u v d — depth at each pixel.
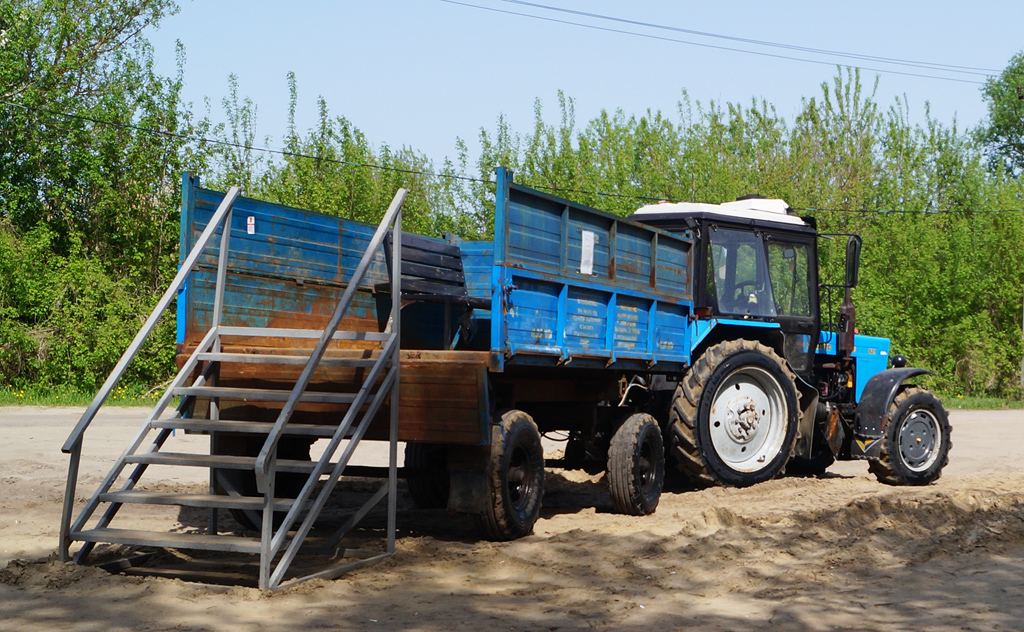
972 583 5.43
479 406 6.06
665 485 9.73
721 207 9.95
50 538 6.28
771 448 9.35
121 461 5.59
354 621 4.53
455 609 4.77
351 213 25.09
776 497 8.63
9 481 8.56
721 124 34.84
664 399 9.19
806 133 34.66
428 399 6.19
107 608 4.64
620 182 28.55
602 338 7.38
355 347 7.41
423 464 7.97
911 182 32.75
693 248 9.02
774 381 9.30
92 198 23.31
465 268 8.35
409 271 7.60
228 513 7.55
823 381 10.84
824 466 11.07
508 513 6.38
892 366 11.42
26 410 16.31
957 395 29.66
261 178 24.73
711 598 5.06
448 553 6.07
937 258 30.48
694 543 6.29
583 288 7.07
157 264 23.34
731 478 8.91
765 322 9.56
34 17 23.11
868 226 32.50
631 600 4.99
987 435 16.52
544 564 5.78
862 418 9.95
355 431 5.62
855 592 5.21
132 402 18.59
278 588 5.03
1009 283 30.58
